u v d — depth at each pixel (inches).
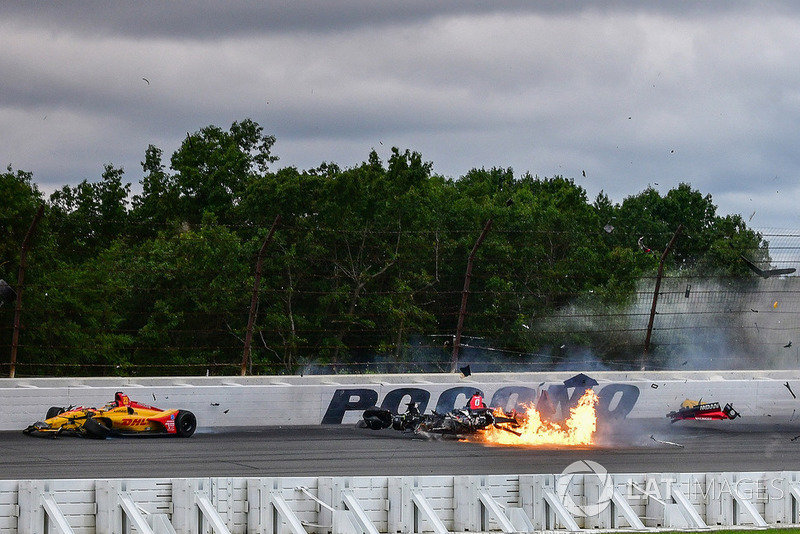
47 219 2723.9
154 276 2854.3
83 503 860.0
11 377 1830.7
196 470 1176.2
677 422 1936.5
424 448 1461.6
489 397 1956.2
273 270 3019.2
